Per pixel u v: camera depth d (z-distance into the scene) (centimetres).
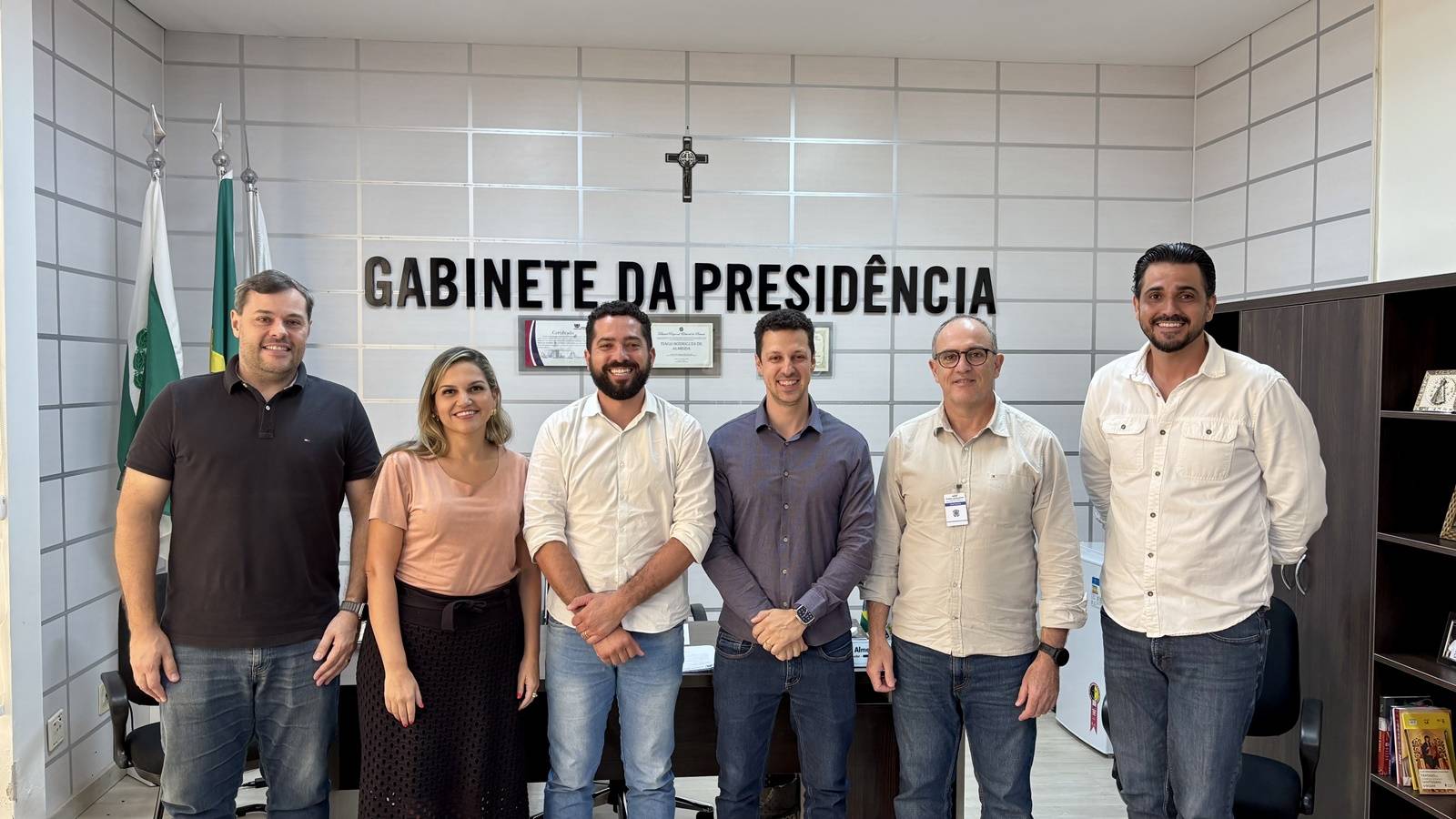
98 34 317
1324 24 328
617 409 215
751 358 391
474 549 203
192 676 200
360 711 202
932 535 213
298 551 207
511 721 209
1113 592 211
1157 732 206
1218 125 388
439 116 374
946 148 396
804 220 391
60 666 294
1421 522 252
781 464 215
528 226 379
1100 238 405
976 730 212
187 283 364
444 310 377
